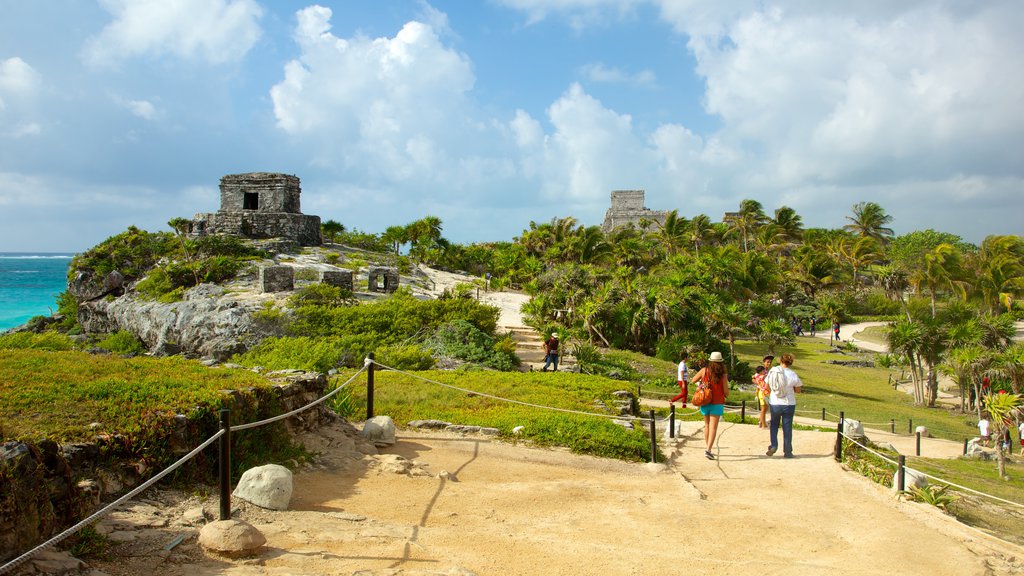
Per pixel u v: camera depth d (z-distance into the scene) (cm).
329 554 508
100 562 448
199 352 2619
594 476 915
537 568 531
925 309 5188
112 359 870
